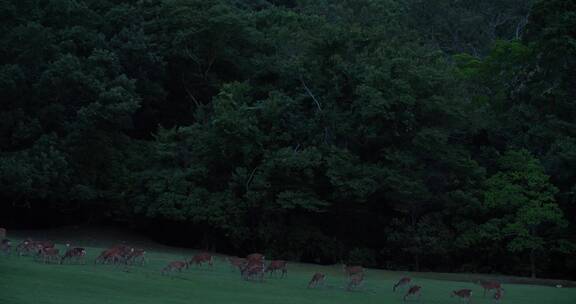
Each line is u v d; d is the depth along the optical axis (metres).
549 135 50.41
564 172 47.56
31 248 31.27
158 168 53.06
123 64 56.22
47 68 51.88
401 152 48.22
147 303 21.27
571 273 48.81
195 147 51.72
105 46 55.59
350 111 51.06
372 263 49.81
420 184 46.94
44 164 47.09
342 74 51.88
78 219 55.25
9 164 46.19
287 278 33.56
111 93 49.50
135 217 53.47
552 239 47.22
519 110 53.75
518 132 54.16
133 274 27.84
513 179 48.12
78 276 25.28
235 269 34.28
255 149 50.41
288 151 48.41
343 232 52.84
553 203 46.53
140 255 32.38
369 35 53.50
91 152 50.75
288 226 50.75
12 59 52.94
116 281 25.34
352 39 52.94
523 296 31.25
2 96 50.28
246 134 49.59
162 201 49.50
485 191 48.78
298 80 54.59
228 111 49.84
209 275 30.91
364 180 46.59
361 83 50.50
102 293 22.48
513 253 48.31
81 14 56.78
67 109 52.38
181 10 57.19
